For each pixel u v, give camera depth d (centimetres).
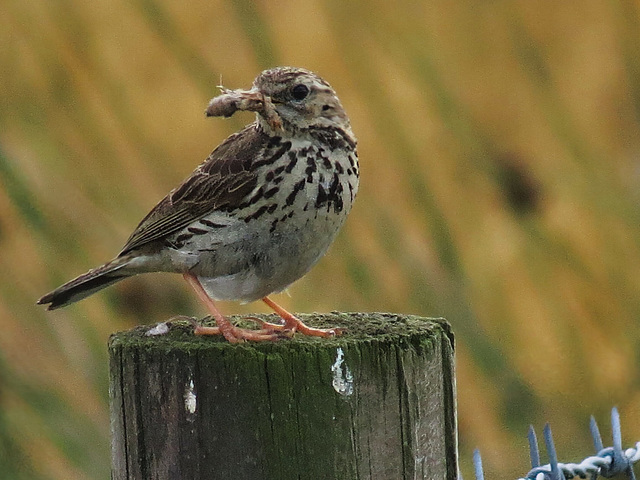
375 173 1231
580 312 1288
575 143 1348
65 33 1214
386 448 536
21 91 1200
